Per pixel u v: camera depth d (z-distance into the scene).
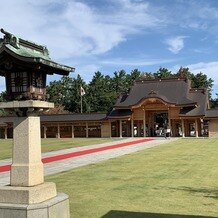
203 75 105.94
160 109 58.38
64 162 25.67
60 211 9.62
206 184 16.06
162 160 25.47
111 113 62.19
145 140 50.69
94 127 63.44
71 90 105.88
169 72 106.12
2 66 10.17
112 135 63.25
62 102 105.75
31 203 9.19
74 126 65.19
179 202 12.95
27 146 9.73
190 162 23.92
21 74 10.08
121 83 113.81
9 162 26.72
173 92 62.03
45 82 10.85
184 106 57.22
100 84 102.38
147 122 61.94
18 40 10.12
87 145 42.66
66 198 9.95
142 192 14.61
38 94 10.38
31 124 9.82
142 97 62.47
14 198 9.29
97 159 27.23
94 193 14.55
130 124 63.28
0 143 52.41
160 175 18.70
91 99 99.19
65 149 37.22
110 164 23.81
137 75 111.50
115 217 11.24
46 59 10.12
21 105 9.67
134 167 22.03
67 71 11.10
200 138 53.38
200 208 12.14
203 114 55.88
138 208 12.23
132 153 31.44
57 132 65.38
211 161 24.27
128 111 61.16
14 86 10.16
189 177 17.91
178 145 39.88
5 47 9.73
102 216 11.38
